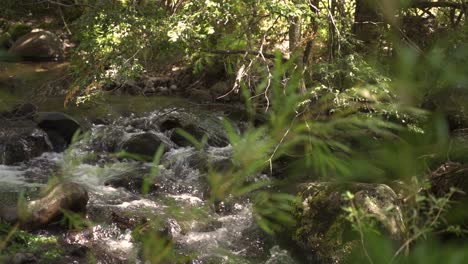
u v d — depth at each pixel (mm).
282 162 4359
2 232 4473
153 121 8039
